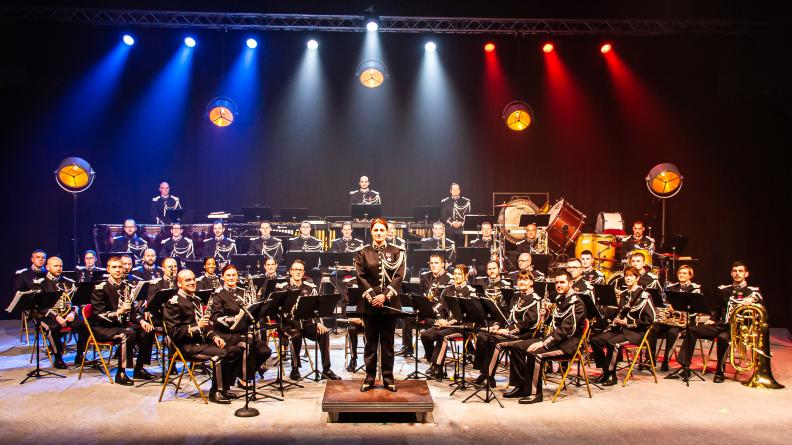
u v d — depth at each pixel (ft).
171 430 21.53
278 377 25.67
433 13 43.91
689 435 21.25
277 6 43.39
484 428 21.81
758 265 47.55
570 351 24.80
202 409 23.81
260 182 49.90
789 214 46.37
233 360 25.00
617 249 42.73
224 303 26.76
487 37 48.91
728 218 48.14
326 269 40.47
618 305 29.71
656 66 48.88
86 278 36.19
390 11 43.88
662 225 45.93
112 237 42.75
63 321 29.58
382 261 23.52
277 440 20.62
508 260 41.91
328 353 28.60
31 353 33.04
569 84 49.49
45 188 47.67
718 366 28.53
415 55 49.65
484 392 26.25
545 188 49.96
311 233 44.83
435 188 50.11
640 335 28.40
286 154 49.90
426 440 20.68
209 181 49.60
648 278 32.63
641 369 30.73
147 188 49.08
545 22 44.47
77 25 45.70
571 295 24.91
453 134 50.06
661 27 44.14
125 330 27.71
